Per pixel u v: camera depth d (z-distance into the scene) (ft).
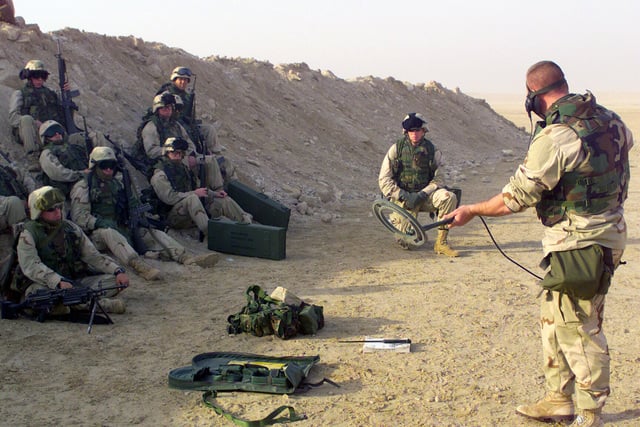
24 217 25.36
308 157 54.90
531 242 33.60
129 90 43.32
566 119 12.53
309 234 35.24
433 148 31.09
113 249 25.76
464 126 92.58
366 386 16.57
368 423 14.67
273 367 17.10
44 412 15.21
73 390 16.34
